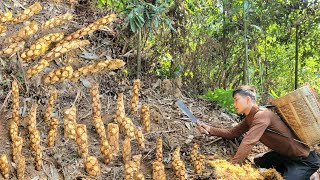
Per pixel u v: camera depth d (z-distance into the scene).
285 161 4.45
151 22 5.77
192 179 4.00
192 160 4.25
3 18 4.18
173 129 4.85
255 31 6.67
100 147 3.94
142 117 4.61
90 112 4.55
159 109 5.05
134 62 5.81
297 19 6.79
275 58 7.67
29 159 3.56
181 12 6.12
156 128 4.77
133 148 4.27
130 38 5.90
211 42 6.38
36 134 3.58
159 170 3.78
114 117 4.62
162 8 5.73
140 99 5.26
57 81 4.36
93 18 5.73
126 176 3.62
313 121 4.21
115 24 5.83
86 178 3.61
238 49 6.68
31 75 4.25
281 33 7.02
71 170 3.63
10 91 4.14
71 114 3.98
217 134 4.66
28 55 4.19
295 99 4.23
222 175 4.03
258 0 6.68
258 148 5.00
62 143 3.89
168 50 6.11
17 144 3.44
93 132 4.29
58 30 5.16
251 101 4.41
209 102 5.88
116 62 4.39
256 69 7.14
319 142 4.28
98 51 5.51
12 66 4.25
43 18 5.22
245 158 4.57
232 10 6.37
